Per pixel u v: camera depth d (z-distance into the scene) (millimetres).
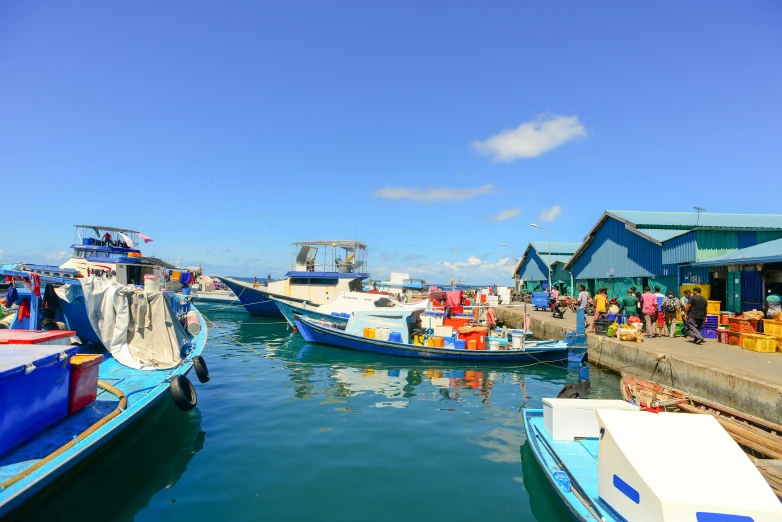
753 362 10891
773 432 7430
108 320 10062
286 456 7371
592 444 6699
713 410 8516
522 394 11617
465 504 5926
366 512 5688
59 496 5906
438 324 17812
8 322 10383
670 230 21422
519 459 7391
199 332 14492
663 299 16266
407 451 7645
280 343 19719
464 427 8906
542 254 41156
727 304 16812
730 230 17688
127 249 20625
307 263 27609
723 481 4066
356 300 21719
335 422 9078
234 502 5902
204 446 7770
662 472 4188
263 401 10539
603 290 18484
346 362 15531
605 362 15250
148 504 5840
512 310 31656
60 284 10203
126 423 6723
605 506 4801
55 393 6371
